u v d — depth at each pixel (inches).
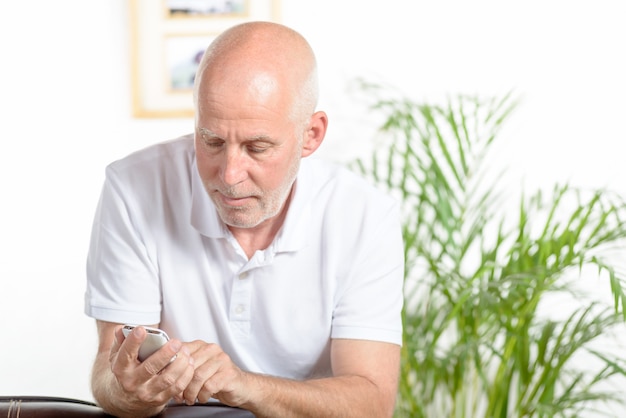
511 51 109.7
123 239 60.6
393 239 63.2
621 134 109.0
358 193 63.1
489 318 99.2
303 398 55.1
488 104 109.5
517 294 91.5
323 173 63.7
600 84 109.1
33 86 113.8
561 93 109.4
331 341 62.9
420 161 99.6
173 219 61.0
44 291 115.4
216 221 59.7
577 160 109.5
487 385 97.1
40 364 116.1
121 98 113.6
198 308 61.4
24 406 53.1
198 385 50.8
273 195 53.6
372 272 62.1
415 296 109.1
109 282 60.7
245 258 60.3
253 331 62.2
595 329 93.2
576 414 100.2
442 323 94.3
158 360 49.4
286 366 63.4
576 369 108.7
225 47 52.1
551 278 92.6
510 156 109.7
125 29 113.3
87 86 113.6
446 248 100.4
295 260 61.2
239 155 51.5
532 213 109.1
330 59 110.8
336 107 110.9
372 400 58.9
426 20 110.0
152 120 113.5
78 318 115.8
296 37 54.4
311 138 57.2
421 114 108.4
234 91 50.5
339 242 61.8
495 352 92.7
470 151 100.6
